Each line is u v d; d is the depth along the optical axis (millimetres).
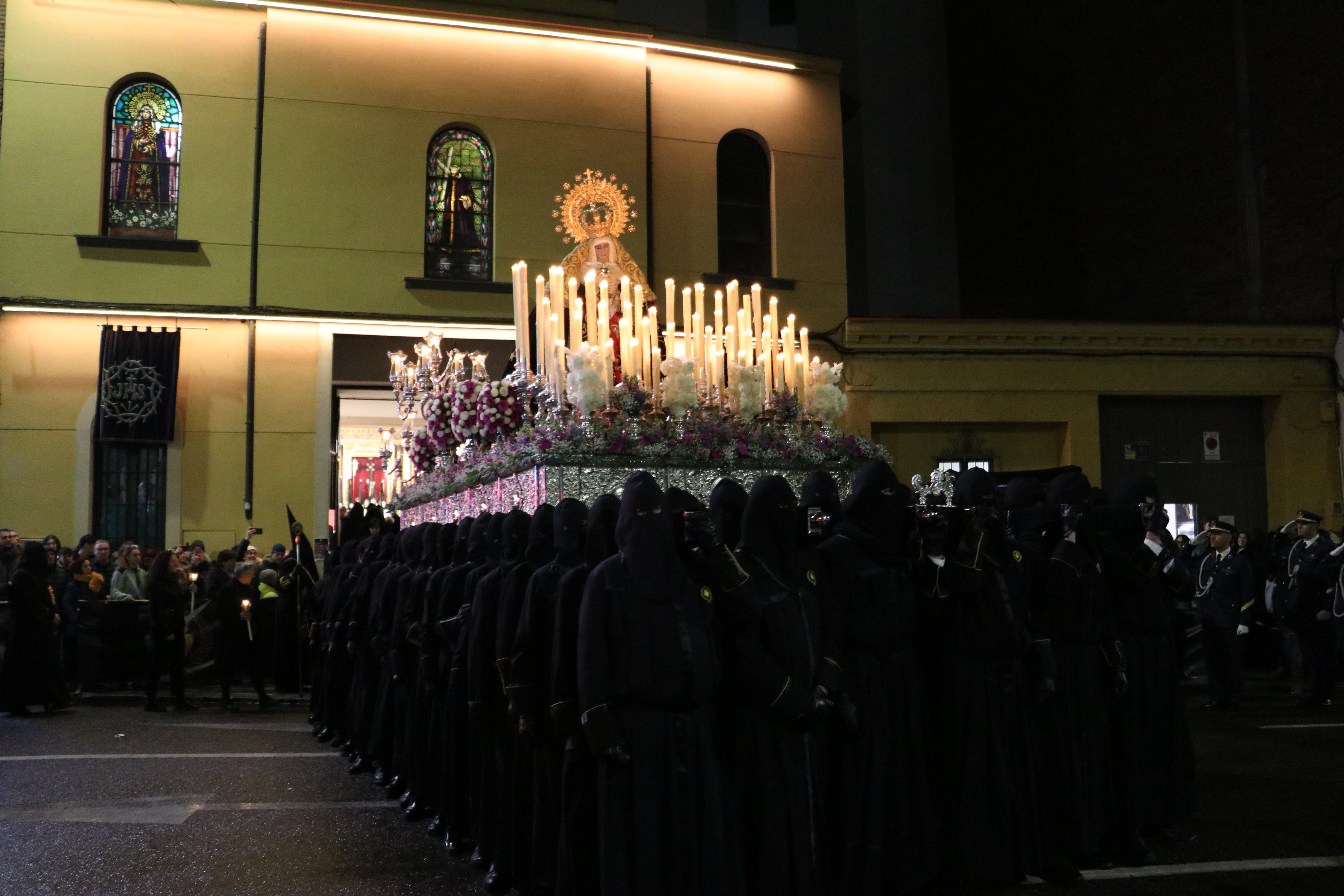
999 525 5746
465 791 6453
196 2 16344
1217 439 19406
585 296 11203
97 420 15531
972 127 24812
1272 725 10688
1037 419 18500
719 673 4527
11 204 15555
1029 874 5746
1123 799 6160
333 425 16703
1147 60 21547
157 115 16328
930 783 5469
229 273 16234
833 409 8547
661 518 4559
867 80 24328
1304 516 12594
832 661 4914
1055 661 5934
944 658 5574
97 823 7141
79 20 15961
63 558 14125
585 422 7184
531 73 17594
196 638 14328
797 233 18906
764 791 4574
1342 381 19016
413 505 12398
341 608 9742
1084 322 18562
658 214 18109
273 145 16500
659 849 4238
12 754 9570
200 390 16047
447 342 17016
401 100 17047
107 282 15797
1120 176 22031
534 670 5223
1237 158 20000
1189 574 7184
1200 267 20594
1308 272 18984
